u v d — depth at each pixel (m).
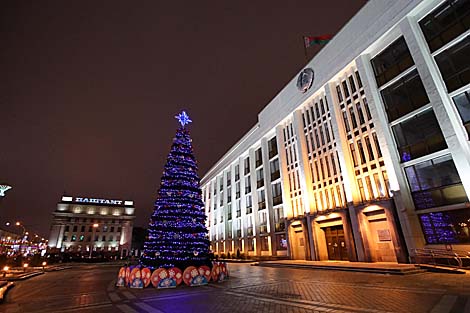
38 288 13.23
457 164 14.89
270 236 32.34
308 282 12.34
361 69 21.70
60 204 73.81
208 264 14.02
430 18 17.56
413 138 17.75
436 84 16.41
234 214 43.38
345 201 22.67
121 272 13.26
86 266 36.97
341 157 22.73
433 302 7.17
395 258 18.02
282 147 32.31
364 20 21.77
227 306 7.79
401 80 19.06
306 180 26.92
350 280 12.34
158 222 13.61
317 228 25.12
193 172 15.29
